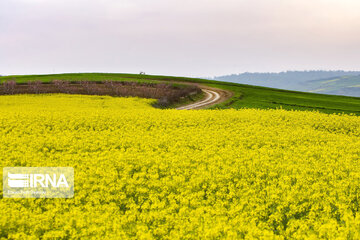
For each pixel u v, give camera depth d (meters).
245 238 9.90
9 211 11.40
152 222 11.37
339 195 13.45
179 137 23.88
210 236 9.88
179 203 13.21
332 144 23.14
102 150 20.66
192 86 85.75
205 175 15.16
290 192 13.28
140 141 22.56
